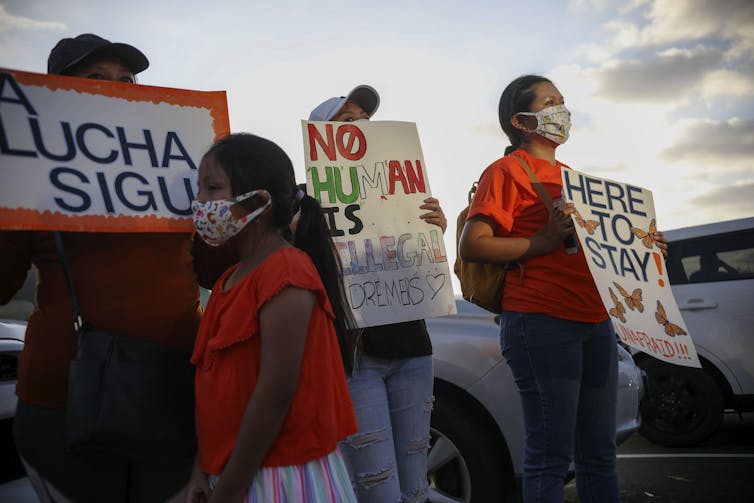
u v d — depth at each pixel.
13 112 1.93
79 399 1.84
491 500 3.49
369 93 3.08
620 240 2.94
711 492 4.66
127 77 2.24
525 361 2.81
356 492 2.64
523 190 2.88
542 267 2.80
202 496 1.83
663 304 2.99
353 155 2.88
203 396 1.80
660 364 6.37
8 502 2.89
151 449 1.88
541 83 3.02
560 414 2.75
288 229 2.01
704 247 6.77
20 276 2.04
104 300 1.99
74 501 1.97
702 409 6.21
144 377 1.89
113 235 2.03
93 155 2.01
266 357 1.71
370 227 2.83
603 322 2.87
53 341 1.96
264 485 1.72
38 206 1.92
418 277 2.86
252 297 1.76
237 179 1.85
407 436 2.80
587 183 2.91
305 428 1.76
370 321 2.70
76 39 2.19
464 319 3.84
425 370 2.85
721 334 6.34
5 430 2.96
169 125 2.13
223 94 2.22
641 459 5.80
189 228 2.08
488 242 2.78
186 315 2.08
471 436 3.53
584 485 2.89
